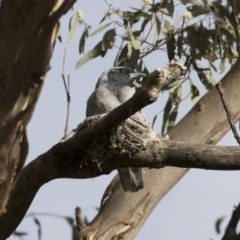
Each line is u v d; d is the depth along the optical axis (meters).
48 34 4.88
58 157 7.00
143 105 6.18
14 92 4.98
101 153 7.08
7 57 4.92
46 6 4.84
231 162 6.88
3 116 5.02
